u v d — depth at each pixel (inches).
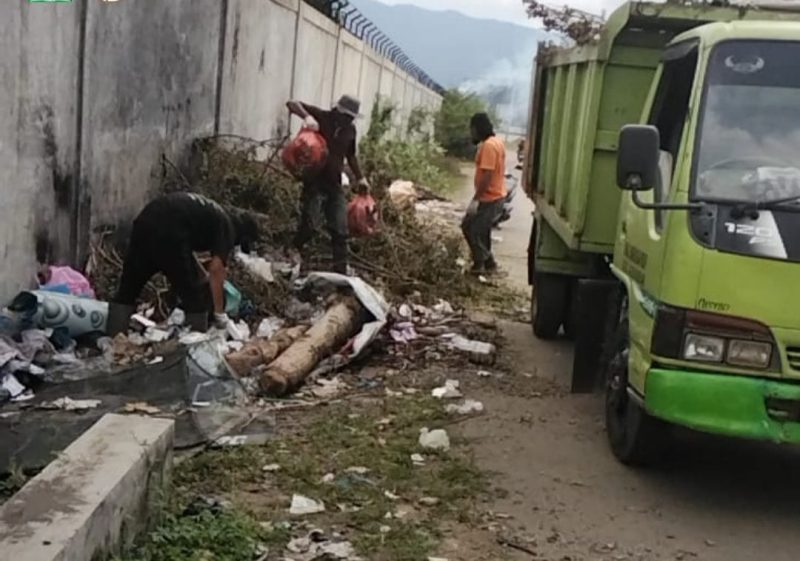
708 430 197.5
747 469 238.8
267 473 213.0
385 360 314.5
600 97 271.0
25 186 278.1
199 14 409.4
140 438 173.5
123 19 333.1
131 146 351.6
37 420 227.1
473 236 481.7
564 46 359.9
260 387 267.4
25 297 266.4
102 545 147.3
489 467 228.8
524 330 381.7
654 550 190.9
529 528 197.0
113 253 336.2
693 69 219.6
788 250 194.7
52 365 259.8
